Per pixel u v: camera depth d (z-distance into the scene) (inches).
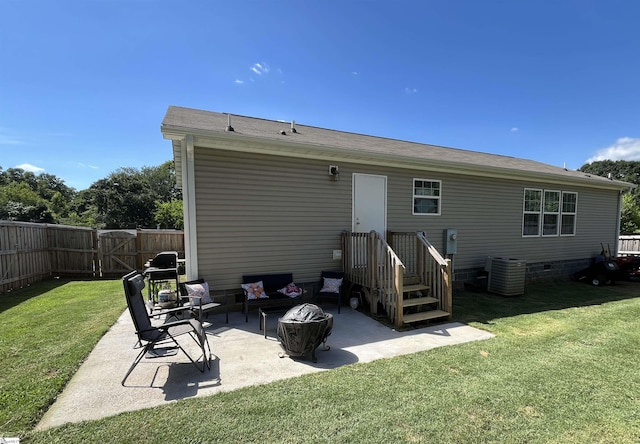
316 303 243.3
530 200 352.8
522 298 272.4
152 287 255.0
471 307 239.8
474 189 315.9
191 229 201.2
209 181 206.1
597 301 261.3
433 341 164.1
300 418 94.0
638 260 351.6
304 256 239.3
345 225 255.1
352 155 237.3
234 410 98.0
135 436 85.2
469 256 315.0
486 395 107.7
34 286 303.6
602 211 415.8
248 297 196.7
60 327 174.9
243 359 138.6
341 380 118.6
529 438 86.1
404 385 114.7
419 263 236.2
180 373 124.3
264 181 223.1
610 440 85.5
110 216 1443.2
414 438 85.6
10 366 126.2
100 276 372.2
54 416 94.1
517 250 345.7
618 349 150.9
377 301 213.3
